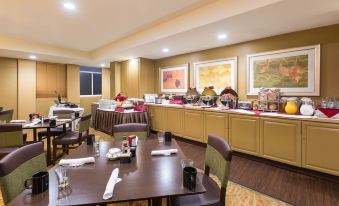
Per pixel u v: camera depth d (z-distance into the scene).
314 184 2.54
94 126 5.75
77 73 7.22
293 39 3.23
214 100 4.28
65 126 3.76
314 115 2.81
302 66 3.15
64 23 3.58
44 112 6.46
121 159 1.55
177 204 1.40
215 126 3.78
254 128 3.23
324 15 2.54
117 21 3.50
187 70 4.98
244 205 2.09
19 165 1.35
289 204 2.11
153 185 1.19
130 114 4.66
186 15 3.15
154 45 4.17
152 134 5.10
